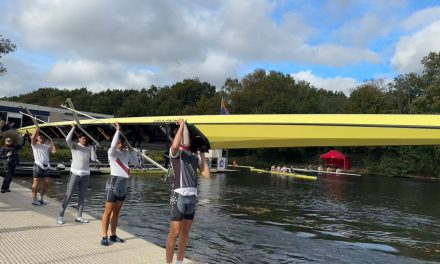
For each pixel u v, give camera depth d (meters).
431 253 8.70
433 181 40.09
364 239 9.76
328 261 7.63
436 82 52.91
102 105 86.31
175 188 4.71
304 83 73.00
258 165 52.78
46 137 9.85
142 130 6.62
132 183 20.08
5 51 31.67
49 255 5.37
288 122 4.71
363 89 57.94
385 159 49.53
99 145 7.82
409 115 3.99
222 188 20.69
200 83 83.25
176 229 4.68
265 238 9.12
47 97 100.38
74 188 7.40
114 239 6.34
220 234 9.23
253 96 63.62
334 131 4.35
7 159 10.54
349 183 30.61
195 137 4.93
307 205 15.50
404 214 14.61
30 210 8.41
